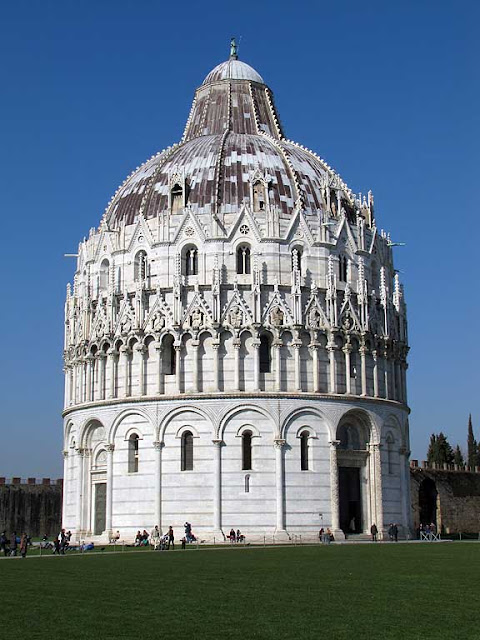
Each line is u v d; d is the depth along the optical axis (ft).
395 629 106.52
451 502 507.71
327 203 374.43
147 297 357.00
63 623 111.34
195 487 335.67
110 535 345.92
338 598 133.90
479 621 112.27
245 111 421.59
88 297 378.32
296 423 341.62
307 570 185.47
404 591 142.82
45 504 455.63
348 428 358.64
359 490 356.59
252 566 198.49
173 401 342.03
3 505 435.94
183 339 346.54
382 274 381.81
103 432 360.28
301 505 336.29
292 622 111.55
